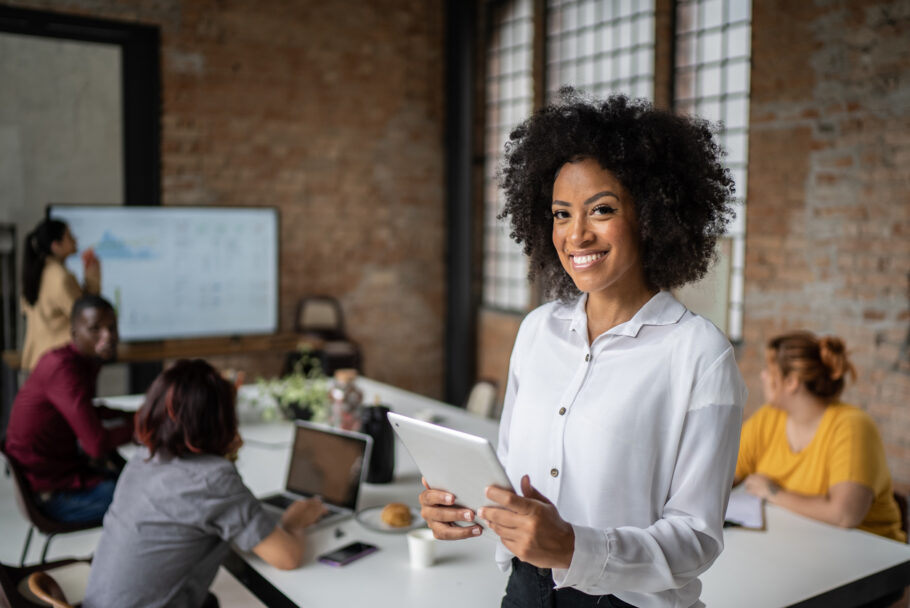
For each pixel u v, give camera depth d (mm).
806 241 4074
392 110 6465
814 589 1873
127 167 5512
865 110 3773
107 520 1956
